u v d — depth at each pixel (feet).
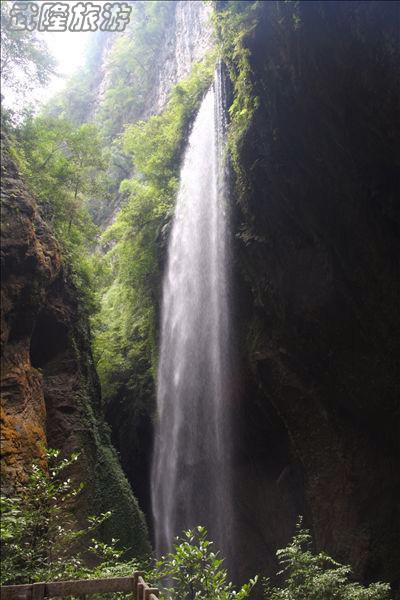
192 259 57.67
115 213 108.99
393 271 36.52
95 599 22.95
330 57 31.19
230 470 56.75
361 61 29.78
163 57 117.29
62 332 36.19
